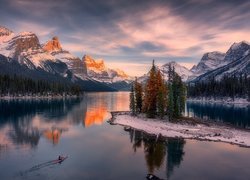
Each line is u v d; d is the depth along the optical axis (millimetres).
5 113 137250
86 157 57938
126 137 77312
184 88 110062
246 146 67438
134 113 119750
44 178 46156
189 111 153500
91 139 75000
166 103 105375
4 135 79938
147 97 107938
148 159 56906
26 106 179500
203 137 76000
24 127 94375
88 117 124250
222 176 47750
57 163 53812
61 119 116625
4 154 59594
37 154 59844
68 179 45781
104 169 50688
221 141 72125
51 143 70250
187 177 47094
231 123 106938
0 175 47188
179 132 82312
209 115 134000
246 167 52312
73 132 85375
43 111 149750
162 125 93312
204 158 57688
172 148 65125
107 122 107125
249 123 107875
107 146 67188
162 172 49344
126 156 58656
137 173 48719
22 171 49219
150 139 74625
